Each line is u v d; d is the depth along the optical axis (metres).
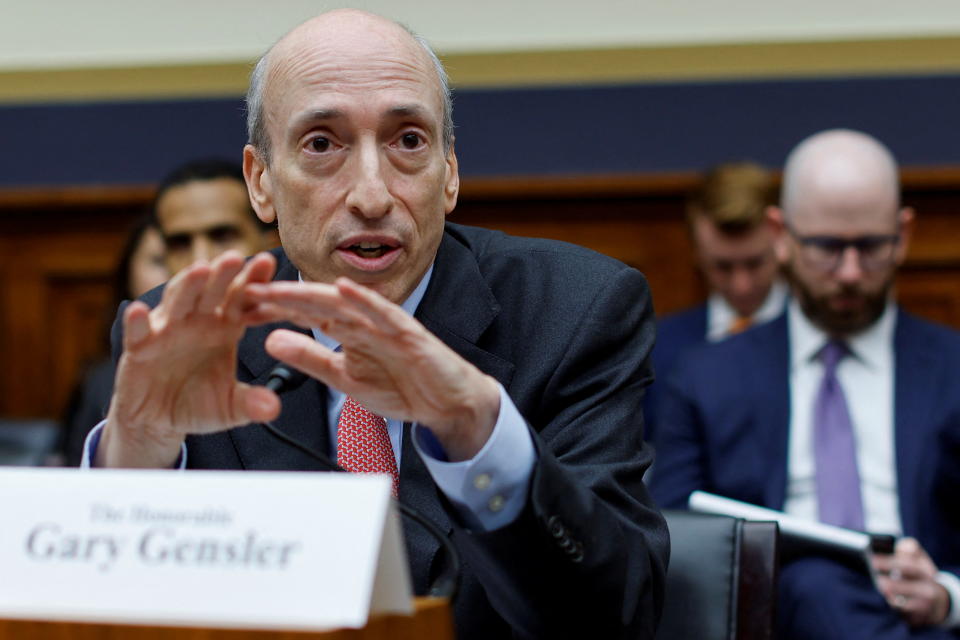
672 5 5.85
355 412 2.32
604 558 1.92
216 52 5.96
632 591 1.99
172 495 1.50
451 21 5.86
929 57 5.86
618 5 5.86
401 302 2.33
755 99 5.95
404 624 1.51
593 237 6.37
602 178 6.04
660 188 6.07
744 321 5.23
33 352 6.70
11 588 1.50
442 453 1.89
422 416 1.82
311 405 2.37
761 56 5.92
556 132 6.04
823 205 4.11
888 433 4.02
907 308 6.33
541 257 2.54
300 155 2.24
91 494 1.53
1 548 1.52
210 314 1.79
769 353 4.20
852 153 4.20
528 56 6.00
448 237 2.58
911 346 4.09
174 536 1.48
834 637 3.29
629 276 2.49
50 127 6.23
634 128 6.02
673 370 4.33
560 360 2.37
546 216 6.36
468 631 2.20
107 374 4.64
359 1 5.74
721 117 5.98
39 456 4.94
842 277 4.07
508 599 1.93
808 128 5.94
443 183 2.30
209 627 1.41
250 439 2.37
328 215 2.23
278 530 1.46
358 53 2.24
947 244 6.22
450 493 1.88
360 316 1.73
